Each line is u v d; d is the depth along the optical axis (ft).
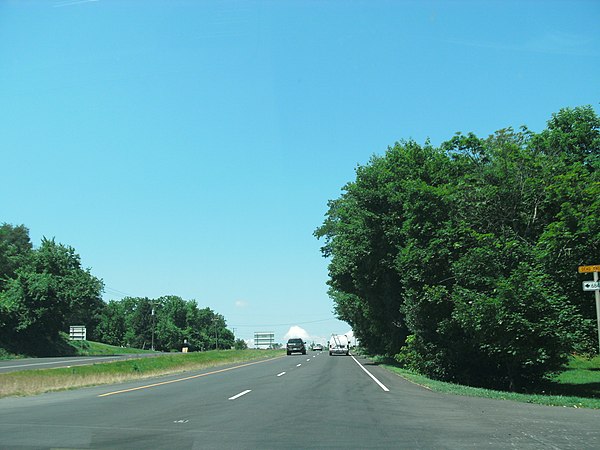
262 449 27.81
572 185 71.92
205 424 36.37
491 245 70.95
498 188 76.89
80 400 52.95
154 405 47.85
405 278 87.76
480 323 66.59
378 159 120.26
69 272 252.01
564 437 31.01
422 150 105.29
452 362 86.17
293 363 135.64
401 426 35.19
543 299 63.41
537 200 76.33
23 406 48.21
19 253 292.40
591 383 81.00
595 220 62.69
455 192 83.92
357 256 115.96
